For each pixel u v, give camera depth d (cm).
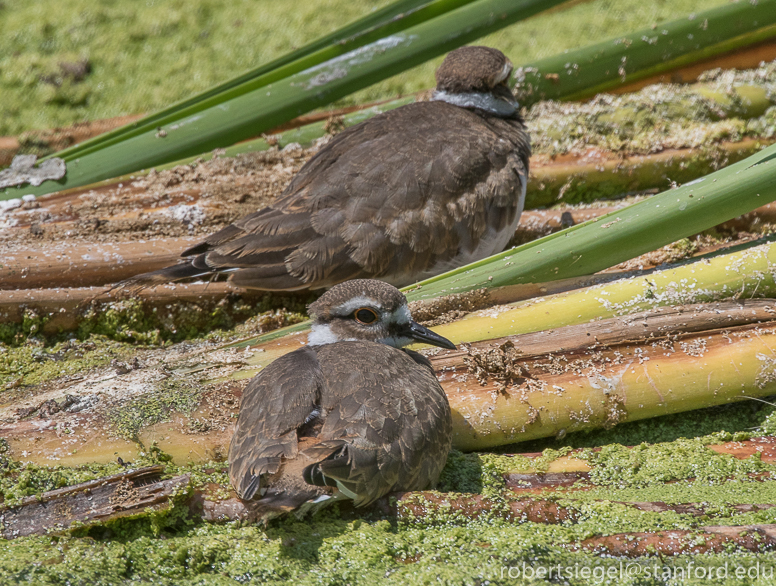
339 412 795
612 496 862
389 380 838
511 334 1004
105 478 812
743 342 960
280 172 1319
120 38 1767
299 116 1420
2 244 1165
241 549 780
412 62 1346
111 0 1856
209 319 1164
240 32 1783
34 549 762
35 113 1628
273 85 1328
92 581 734
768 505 827
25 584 717
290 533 797
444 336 1002
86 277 1149
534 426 940
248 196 1271
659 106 1380
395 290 957
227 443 902
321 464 717
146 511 794
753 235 1223
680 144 1332
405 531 811
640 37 1413
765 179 971
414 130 1155
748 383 948
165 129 1323
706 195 984
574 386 943
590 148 1335
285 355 898
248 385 874
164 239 1202
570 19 1802
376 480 770
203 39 1773
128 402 929
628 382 943
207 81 1681
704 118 1380
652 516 814
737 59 1467
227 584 753
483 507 827
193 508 819
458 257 1141
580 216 1275
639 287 1020
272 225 1086
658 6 1809
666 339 970
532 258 1024
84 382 989
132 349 1113
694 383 945
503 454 934
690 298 1012
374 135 1162
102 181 1298
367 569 761
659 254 1161
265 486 757
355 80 1334
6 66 1702
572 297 1026
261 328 1147
